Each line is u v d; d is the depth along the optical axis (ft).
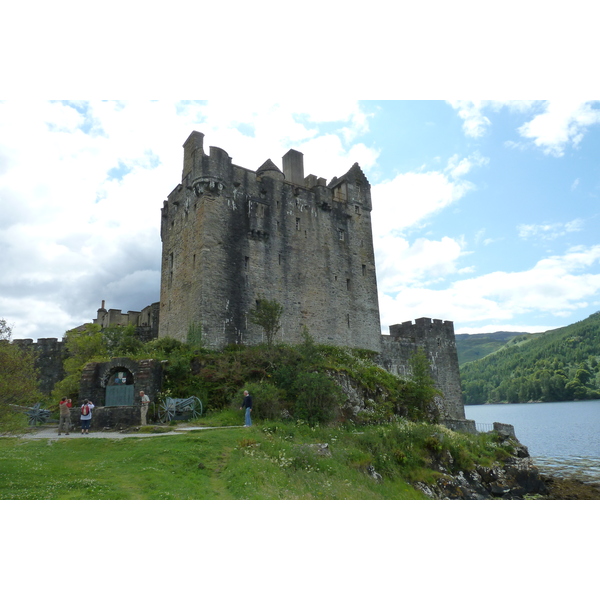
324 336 151.84
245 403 89.66
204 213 132.36
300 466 69.10
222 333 127.85
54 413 121.39
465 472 105.29
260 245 142.82
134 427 85.35
